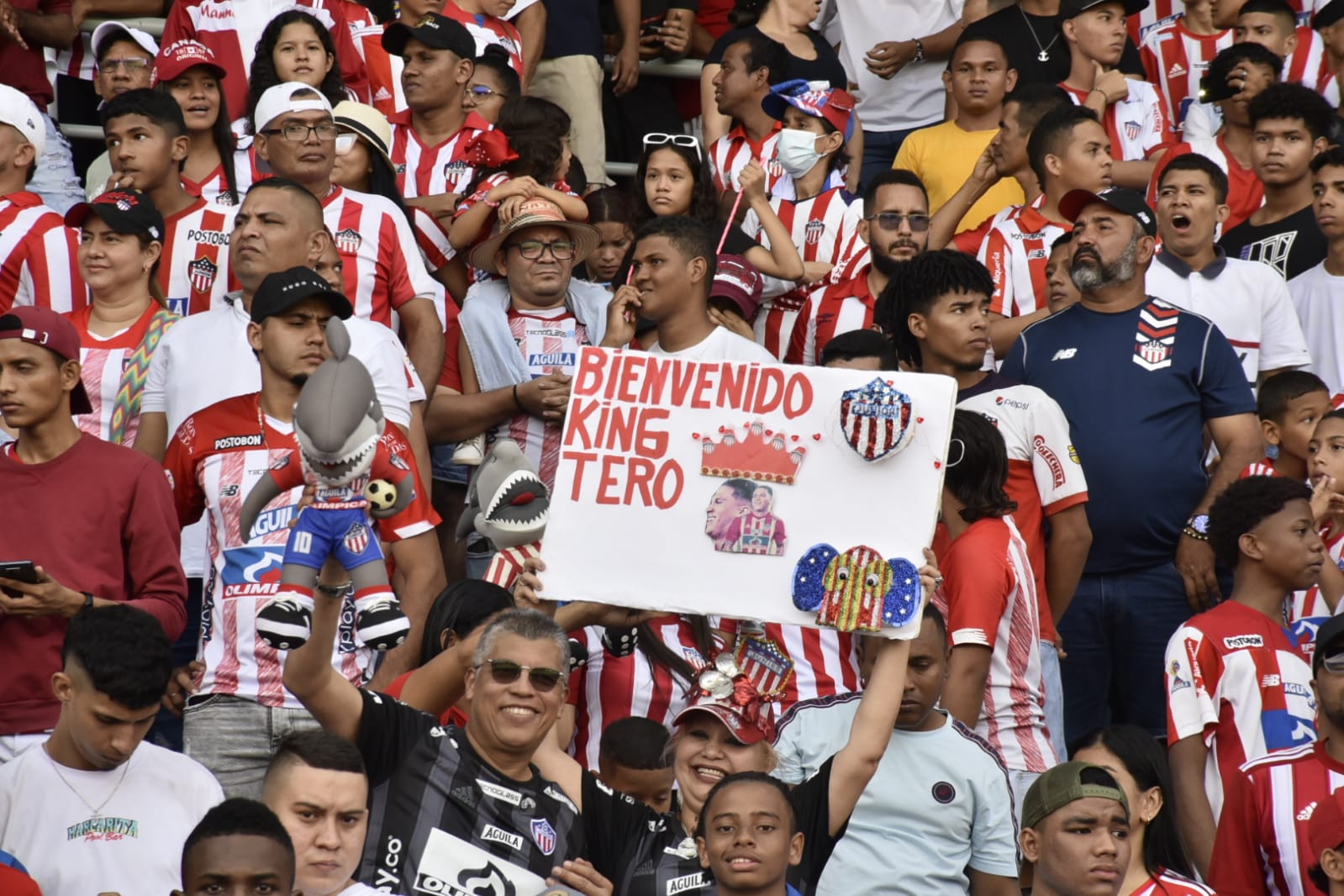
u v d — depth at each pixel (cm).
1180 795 800
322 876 582
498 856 614
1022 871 784
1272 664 808
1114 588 940
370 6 1284
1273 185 1153
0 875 579
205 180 997
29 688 701
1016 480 885
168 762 648
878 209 1034
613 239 1065
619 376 669
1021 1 1319
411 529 797
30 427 724
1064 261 996
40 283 944
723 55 1225
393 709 622
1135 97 1307
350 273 939
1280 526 820
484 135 1034
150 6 1278
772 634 830
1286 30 1380
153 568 725
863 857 711
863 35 1393
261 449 746
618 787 741
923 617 713
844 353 880
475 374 964
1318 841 695
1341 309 1098
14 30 1202
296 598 562
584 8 1312
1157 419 943
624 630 781
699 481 656
